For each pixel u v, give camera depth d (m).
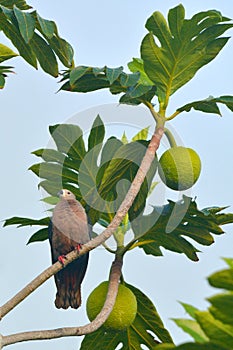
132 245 11.15
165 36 11.20
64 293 12.15
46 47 11.52
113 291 10.14
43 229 12.09
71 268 11.91
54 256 12.16
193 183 10.41
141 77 12.40
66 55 11.38
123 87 11.09
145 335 12.00
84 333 9.28
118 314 10.12
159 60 11.23
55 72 11.66
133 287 11.37
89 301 10.41
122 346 12.14
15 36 11.96
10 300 8.80
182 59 11.16
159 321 11.71
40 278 8.91
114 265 10.69
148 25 11.23
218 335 3.71
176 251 11.75
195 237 11.44
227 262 3.57
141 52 11.29
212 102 11.12
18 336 8.56
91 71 10.79
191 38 11.17
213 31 11.09
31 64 11.94
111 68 10.60
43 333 8.77
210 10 11.02
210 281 3.52
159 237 11.34
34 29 10.85
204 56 11.21
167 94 11.16
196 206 10.82
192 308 3.95
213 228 11.26
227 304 3.51
